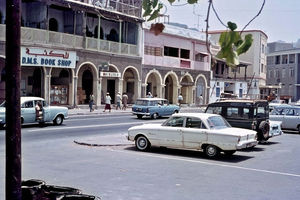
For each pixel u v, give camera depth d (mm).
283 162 13266
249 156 14406
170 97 48719
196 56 50812
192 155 14219
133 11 40156
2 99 29062
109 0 37594
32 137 17453
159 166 11922
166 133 14445
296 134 22969
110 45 37531
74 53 33719
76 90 34500
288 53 82562
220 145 13391
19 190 2998
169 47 46344
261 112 16938
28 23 32938
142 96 41969
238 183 9984
